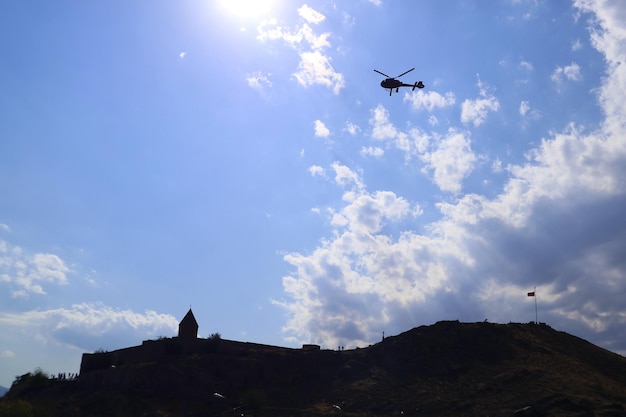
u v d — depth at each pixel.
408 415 94.75
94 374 107.19
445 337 121.44
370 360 118.50
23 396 105.56
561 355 116.12
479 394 98.88
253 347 123.06
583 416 84.38
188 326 123.75
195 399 102.31
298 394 107.94
